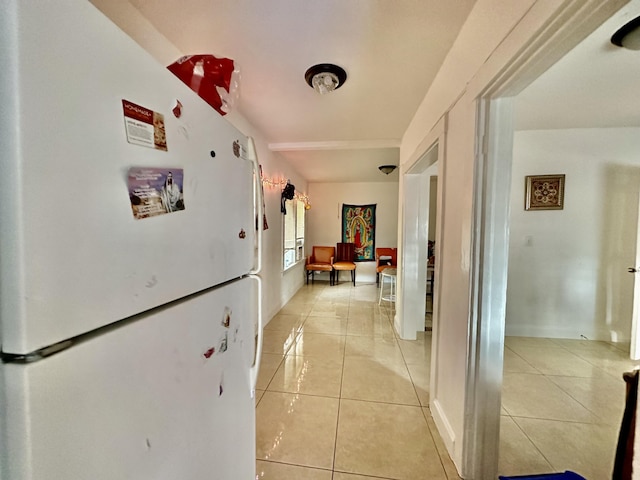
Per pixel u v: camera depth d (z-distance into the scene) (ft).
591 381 7.16
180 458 2.11
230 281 3.02
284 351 8.99
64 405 1.32
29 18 1.17
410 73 5.88
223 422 2.77
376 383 7.13
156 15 4.30
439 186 5.66
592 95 7.06
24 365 1.20
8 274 1.18
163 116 1.91
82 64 1.37
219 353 2.70
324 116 8.29
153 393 1.85
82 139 1.37
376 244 20.70
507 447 4.99
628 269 9.18
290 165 14.94
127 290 1.64
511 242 10.11
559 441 5.14
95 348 1.46
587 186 9.64
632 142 9.30
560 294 9.95
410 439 5.24
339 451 4.94
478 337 4.16
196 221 2.30
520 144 9.89
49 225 1.25
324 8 4.17
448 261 5.19
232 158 2.97
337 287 18.88
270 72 5.90
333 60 5.46
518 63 3.14
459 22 4.40
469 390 4.26
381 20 4.40
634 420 2.38
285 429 5.47
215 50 5.16
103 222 1.49
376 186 20.52
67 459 1.33
